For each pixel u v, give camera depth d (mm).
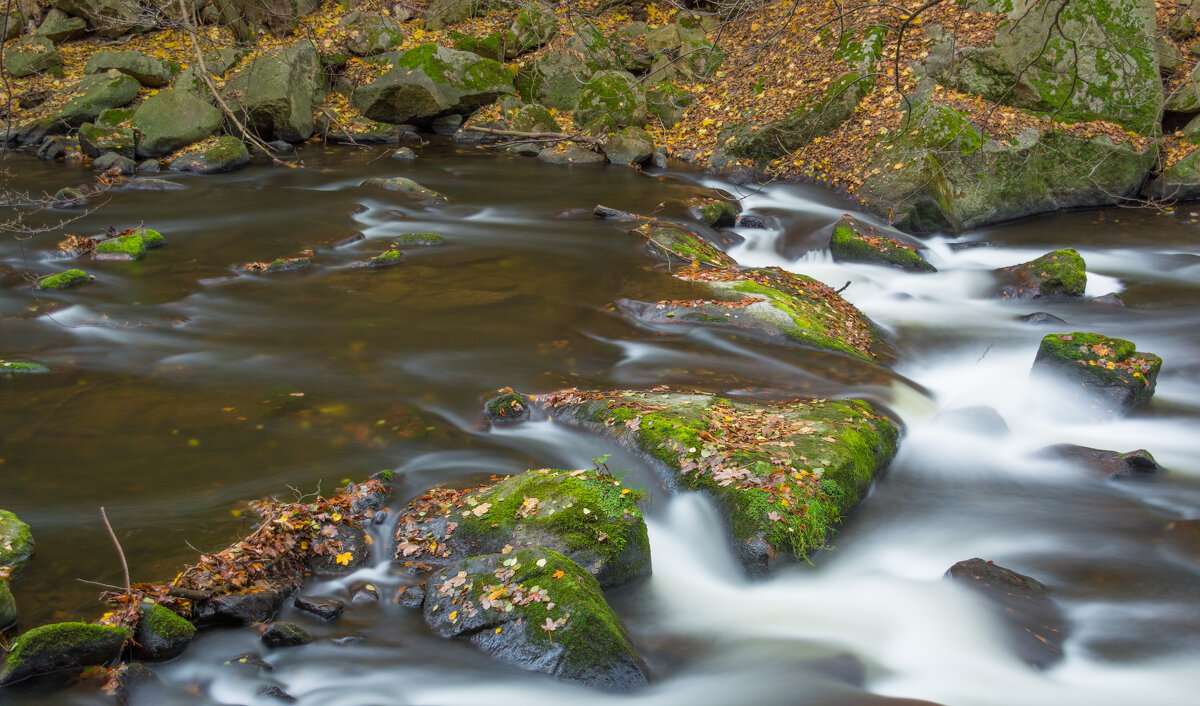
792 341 10211
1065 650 5832
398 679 5371
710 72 21750
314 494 6996
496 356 9727
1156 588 6516
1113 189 17062
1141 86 17359
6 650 5156
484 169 18234
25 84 19797
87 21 22203
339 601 5977
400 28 22766
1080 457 8320
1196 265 14258
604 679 5352
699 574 6676
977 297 13250
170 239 13438
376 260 12531
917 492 7898
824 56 19172
